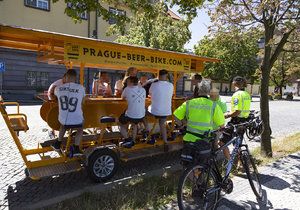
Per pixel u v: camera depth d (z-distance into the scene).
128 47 5.95
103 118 5.92
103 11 6.60
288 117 18.05
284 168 6.79
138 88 6.25
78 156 5.57
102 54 5.79
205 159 4.31
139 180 5.68
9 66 21.16
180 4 6.92
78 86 5.36
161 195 5.06
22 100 19.97
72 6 6.30
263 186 5.68
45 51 5.98
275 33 7.64
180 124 4.77
